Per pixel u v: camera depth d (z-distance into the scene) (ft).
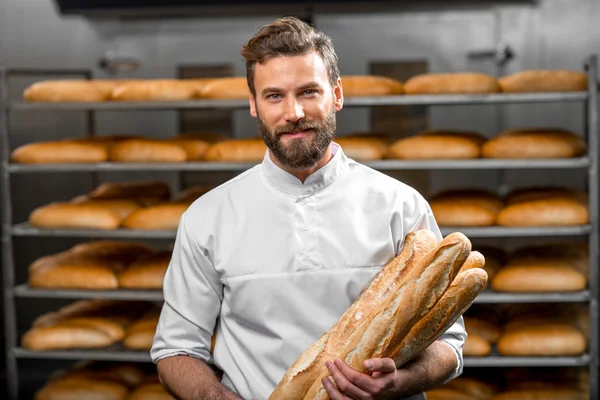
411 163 11.06
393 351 4.79
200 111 14.34
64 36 14.57
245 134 14.26
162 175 14.67
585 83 11.12
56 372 12.95
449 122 14.06
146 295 11.35
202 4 13.38
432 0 13.34
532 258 11.60
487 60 13.94
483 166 10.94
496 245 14.01
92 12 13.74
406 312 4.68
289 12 13.93
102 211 11.80
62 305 14.55
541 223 11.01
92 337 11.45
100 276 11.59
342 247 5.32
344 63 14.17
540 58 13.89
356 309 4.99
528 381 11.18
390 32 14.03
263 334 5.39
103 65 14.42
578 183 13.85
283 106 4.85
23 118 14.65
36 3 14.55
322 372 4.80
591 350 10.74
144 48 14.44
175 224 11.59
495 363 10.73
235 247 5.41
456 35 13.96
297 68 4.82
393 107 14.03
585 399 10.73
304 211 5.40
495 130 14.02
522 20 13.84
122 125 14.56
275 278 5.31
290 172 5.39
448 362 5.23
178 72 14.43
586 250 12.29
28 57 14.69
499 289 11.14
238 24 14.21
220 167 11.36
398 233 5.45
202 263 5.53
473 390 10.98
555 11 13.76
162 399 11.00
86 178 14.75
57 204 12.23
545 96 10.75
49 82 11.94
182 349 5.54
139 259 12.26
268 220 5.42
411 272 4.78
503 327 11.68
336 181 5.48
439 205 11.50
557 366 11.72
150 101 11.36
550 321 11.27
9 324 11.64
